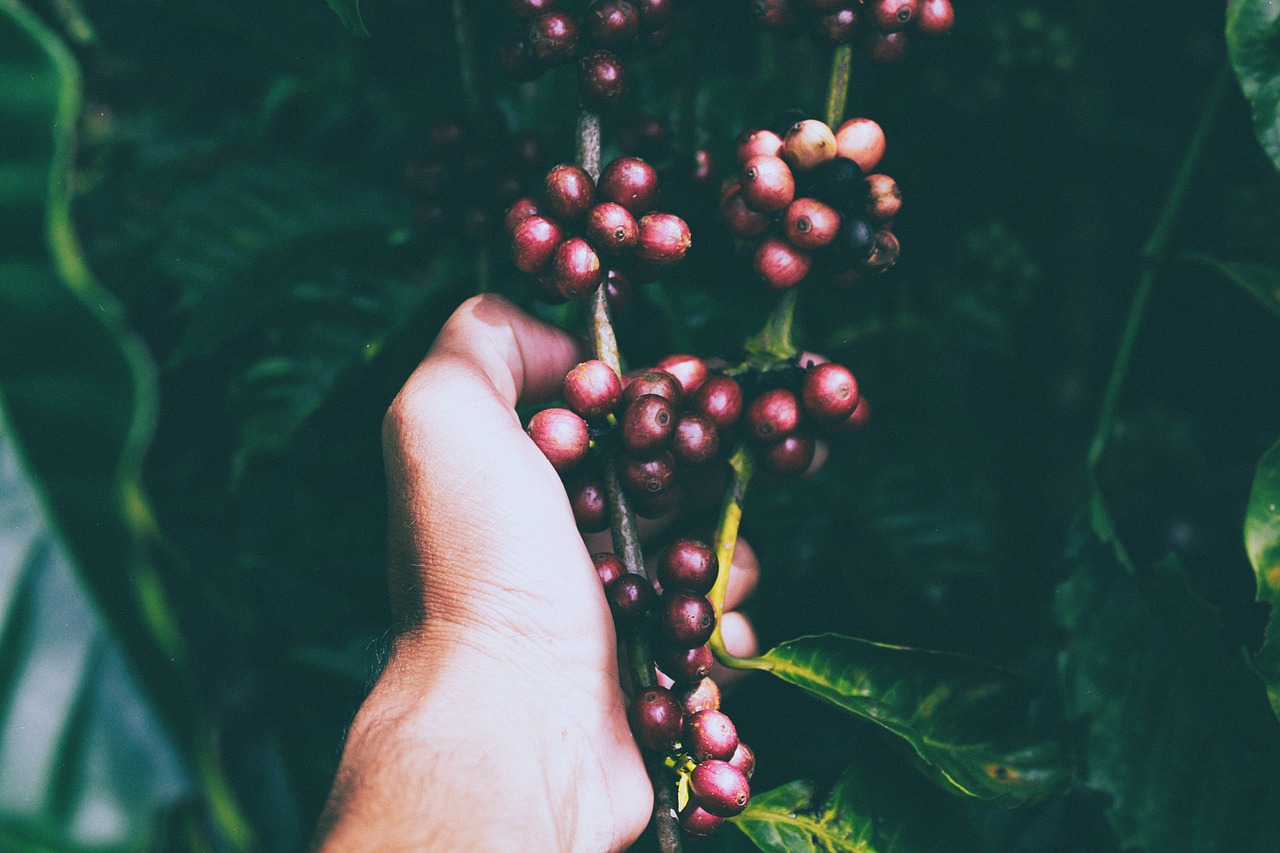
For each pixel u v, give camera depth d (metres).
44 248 0.28
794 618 0.52
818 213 0.41
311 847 0.38
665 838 0.39
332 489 0.53
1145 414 0.71
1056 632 0.51
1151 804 0.45
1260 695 0.44
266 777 0.51
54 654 0.27
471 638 0.41
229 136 0.57
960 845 0.42
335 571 0.52
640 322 0.54
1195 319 0.72
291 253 0.50
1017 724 0.42
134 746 0.27
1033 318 0.64
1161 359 0.73
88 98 0.57
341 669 0.51
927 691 0.42
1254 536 0.42
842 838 0.42
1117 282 0.70
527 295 0.51
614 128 0.53
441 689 0.40
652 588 0.40
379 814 0.38
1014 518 0.59
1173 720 0.46
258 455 0.51
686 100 0.46
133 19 0.52
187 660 0.28
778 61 0.60
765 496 0.53
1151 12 0.68
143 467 0.55
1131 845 0.45
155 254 0.52
